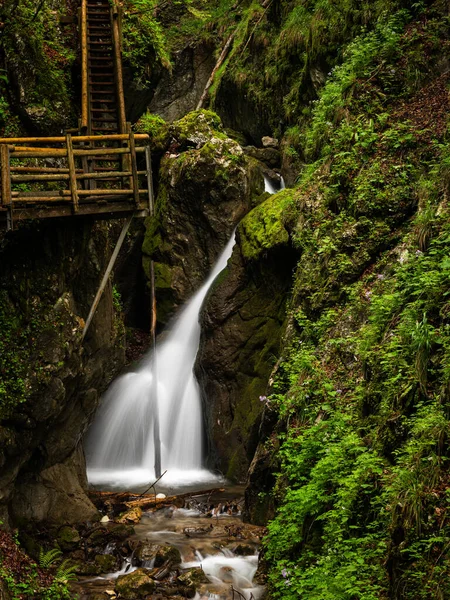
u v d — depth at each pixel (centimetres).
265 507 1147
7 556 966
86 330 1148
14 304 1045
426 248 928
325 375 990
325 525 798
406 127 1155
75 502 1184
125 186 1211
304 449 905
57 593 945
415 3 1346
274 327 1580
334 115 1309
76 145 1219
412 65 1255
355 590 641
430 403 720
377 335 898
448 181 979
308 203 1241
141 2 1540
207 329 1659
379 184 1111
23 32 1188
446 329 750
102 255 1226
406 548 614
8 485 1049
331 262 1114
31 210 996
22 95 1173
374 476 741
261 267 1608
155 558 1034
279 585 795
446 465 641
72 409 1207
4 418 1014
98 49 1406
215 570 1015
